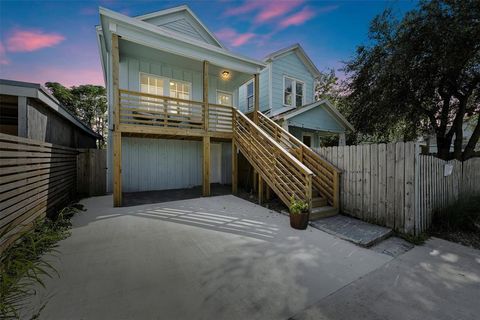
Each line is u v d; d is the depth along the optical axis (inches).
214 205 200.5
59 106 202.7
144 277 82.8
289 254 104.7
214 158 345.7
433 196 148.5
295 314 64.6
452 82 229.1
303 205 142.8
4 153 92.7
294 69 394.9
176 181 305.9
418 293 75.9
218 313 64.2
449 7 191.0
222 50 247.8
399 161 137.4
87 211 177.0
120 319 61.0
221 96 339.3
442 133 263.1
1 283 69.0
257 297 72.0
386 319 63.4
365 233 130.3
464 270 92.5
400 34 228.1
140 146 280.2
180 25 303.7
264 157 205.3
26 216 114.5
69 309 64.6
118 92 192.4
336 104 521.0
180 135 234.5
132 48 240.2
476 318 64.0
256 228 141.5
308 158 202.2
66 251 104.0
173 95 295.3
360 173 161.0
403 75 235.8
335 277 85.3
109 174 260.2
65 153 199.2
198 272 87.0
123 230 133.6
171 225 144.2
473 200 159.2
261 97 381.1
